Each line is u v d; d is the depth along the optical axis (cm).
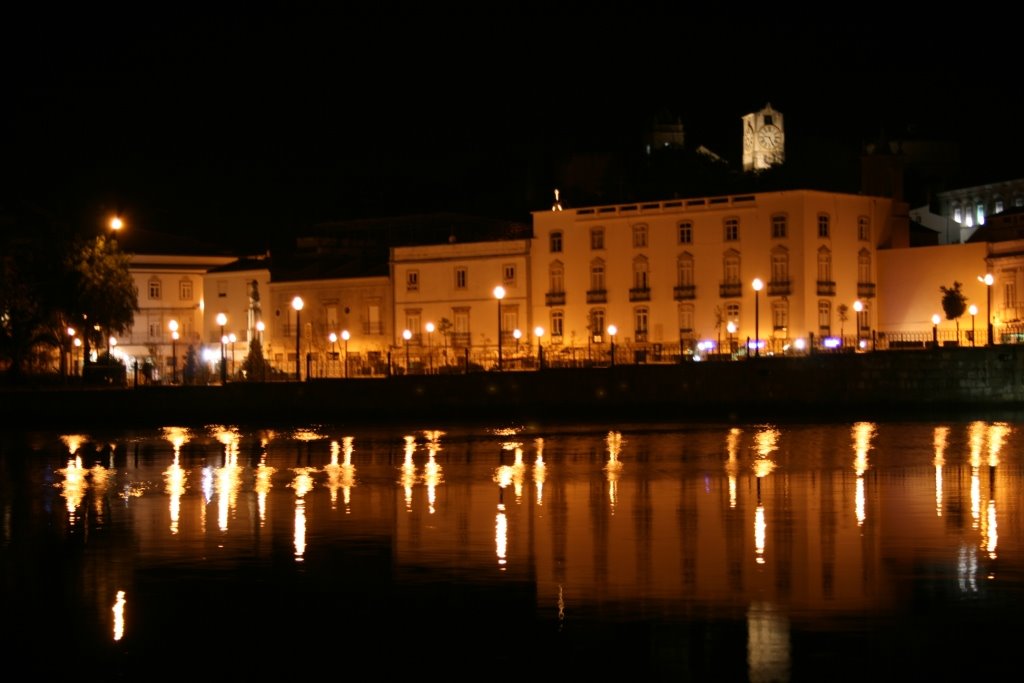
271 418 9131
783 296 11750
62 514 4188
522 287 12950
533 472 5216
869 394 8700
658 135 17850
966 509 4022
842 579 3036
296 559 3338
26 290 10550
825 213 11894
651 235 12388
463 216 15312
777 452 5944
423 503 4291
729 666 2448
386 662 2511
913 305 12119
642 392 8981
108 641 2658
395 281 13550
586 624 2708
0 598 2975
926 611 2756
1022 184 14438
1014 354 8525
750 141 17125
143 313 14875
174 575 3177
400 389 9200
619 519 3903
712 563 3225
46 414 8831
